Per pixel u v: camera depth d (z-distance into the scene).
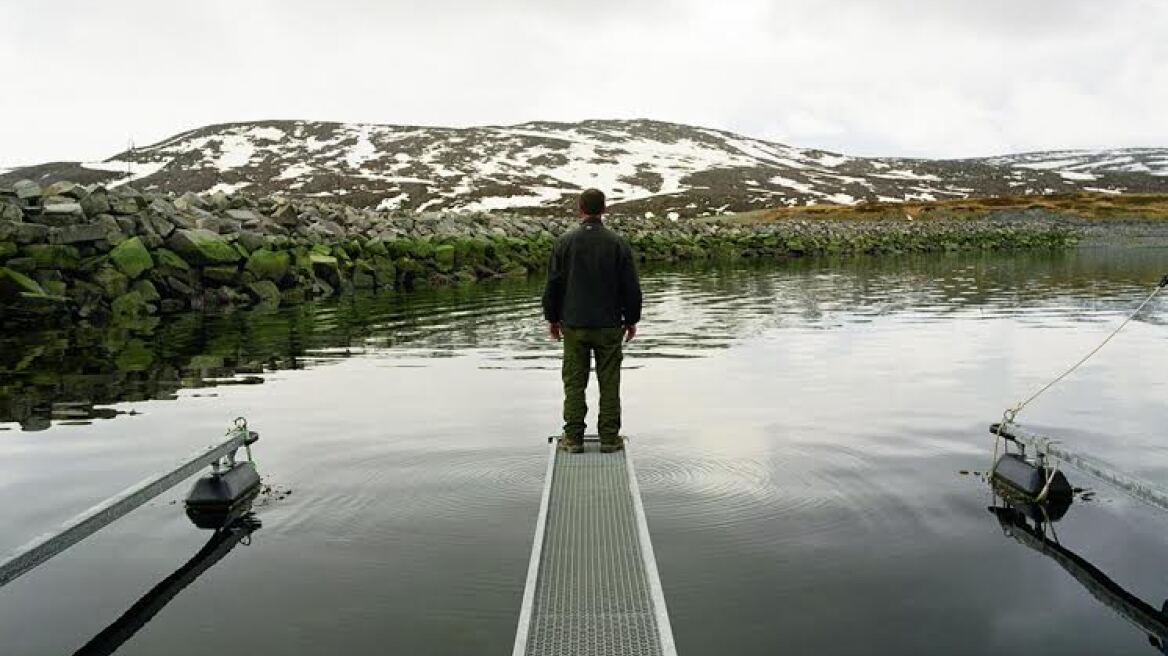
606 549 4.59
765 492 5.58
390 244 28.41
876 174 121.94
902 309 18.03
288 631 3.69
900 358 11.41
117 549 4.68
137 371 10.84
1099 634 3.59
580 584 4.14
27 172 106.62
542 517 4.87
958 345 12.58
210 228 23.47
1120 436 7.11
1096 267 32.88
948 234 53.69
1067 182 119.81
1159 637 3.56
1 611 3.93
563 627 3.70
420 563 4.44
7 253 17.62
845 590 4.04
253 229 25.64
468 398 8.97
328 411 8.34
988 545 4.60
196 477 6.03
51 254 17.91
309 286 23.19
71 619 3.84
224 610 3.90
